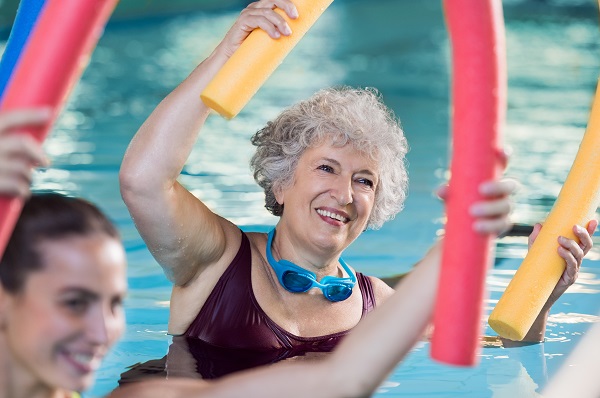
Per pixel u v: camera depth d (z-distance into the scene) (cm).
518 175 823
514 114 1094
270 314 413
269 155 423
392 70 1389
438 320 183
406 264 601
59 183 732
